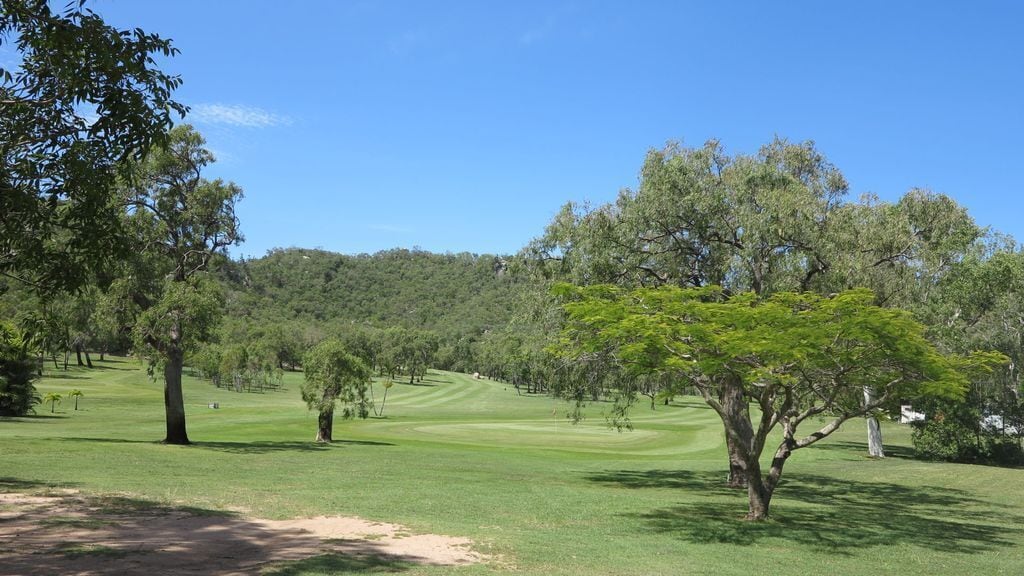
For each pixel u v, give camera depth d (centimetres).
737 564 1200
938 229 3039
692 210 2367
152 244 2911
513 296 2755
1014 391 4347
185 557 971
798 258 2272
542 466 2950
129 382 9031
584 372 2517
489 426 6056
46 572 848
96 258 887
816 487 2645
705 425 6619
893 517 1933
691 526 1588
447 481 2148
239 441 3422
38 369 5466
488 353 14050
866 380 1667
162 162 2859
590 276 2406
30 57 841
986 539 1630
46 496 1483
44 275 876
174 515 1327
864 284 2186
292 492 1733
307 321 18375
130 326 2900
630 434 5428
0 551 958
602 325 1706
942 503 2302
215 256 3169
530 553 1147
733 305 1541
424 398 10862
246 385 11312
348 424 5547
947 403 4088
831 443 4912
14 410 4775
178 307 2836
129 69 830
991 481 2919
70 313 2616
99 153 842
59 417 4950
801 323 1461
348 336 14412
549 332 2531
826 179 2670
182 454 2538
